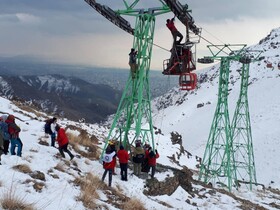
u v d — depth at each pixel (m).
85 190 10.52
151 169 18.23
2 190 8.34
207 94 146.38
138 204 12.05
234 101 111.44
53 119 16.55
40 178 10.39
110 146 13.66
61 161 13.76
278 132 70.44
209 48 31.72
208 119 104.38
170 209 13.95
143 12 17.81
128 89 18.48
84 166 15.11
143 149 16.52
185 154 45.97
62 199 9.26
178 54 14.34
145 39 17.88
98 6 16.55
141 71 17.91
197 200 18.17
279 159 57.66
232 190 31.78
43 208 8.09
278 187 48.00
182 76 14.40
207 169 33.78
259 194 31.98
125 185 14.66
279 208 24.34
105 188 12.83
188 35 14.66
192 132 96.50
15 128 12.27
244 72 39.84
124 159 15.20
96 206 9.97
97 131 39.34
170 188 17.31
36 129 20.41
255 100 102.06
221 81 33.50
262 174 53.69
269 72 131.50
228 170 31.61
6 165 10.48
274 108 87.50
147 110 18.50
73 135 20.45
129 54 18.00
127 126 18.64
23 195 8.50
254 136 71.81
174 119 126.75
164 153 39.91
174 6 15.12
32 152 13.68
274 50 162.88
